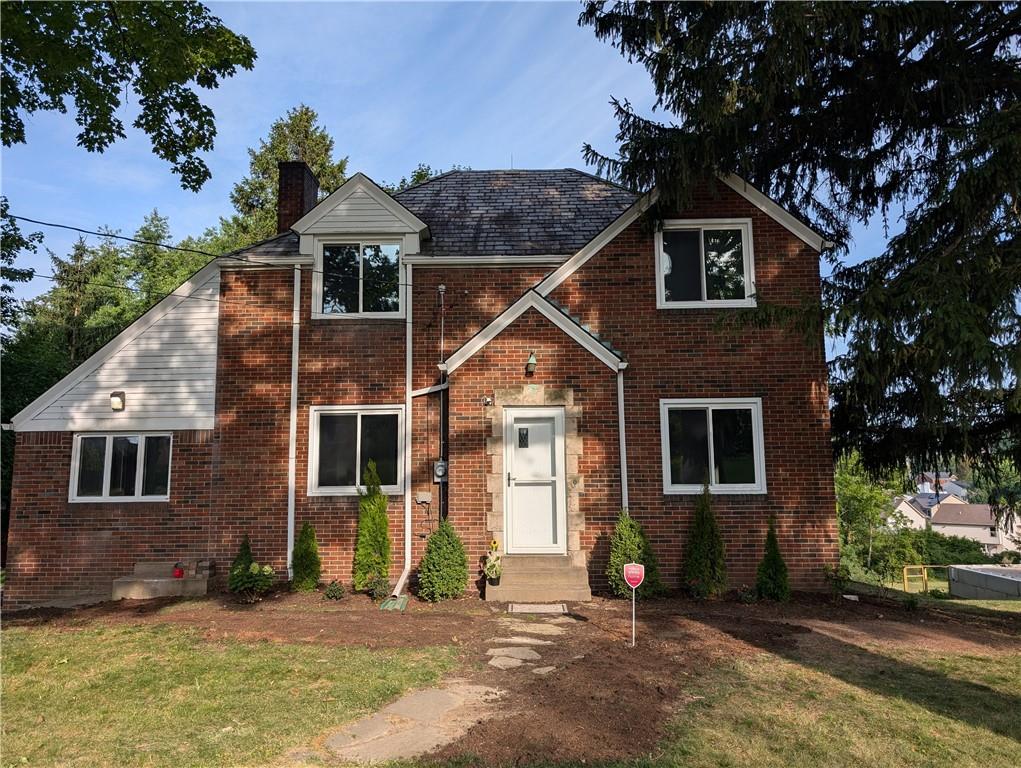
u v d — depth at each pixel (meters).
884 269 11.16
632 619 8.77
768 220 12.27
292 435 12.40
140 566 12.05
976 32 10.54
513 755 4.94
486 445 11.41
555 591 10.62
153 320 12.79
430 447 12.42
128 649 7.84
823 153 12.88
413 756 4.92
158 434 12.52
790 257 12.16
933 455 12.16
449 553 10.73
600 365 11.64
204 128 12.55
